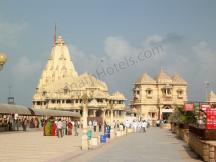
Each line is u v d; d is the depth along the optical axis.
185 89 190.88
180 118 67.88
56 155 32.88
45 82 192.62
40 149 39.12
